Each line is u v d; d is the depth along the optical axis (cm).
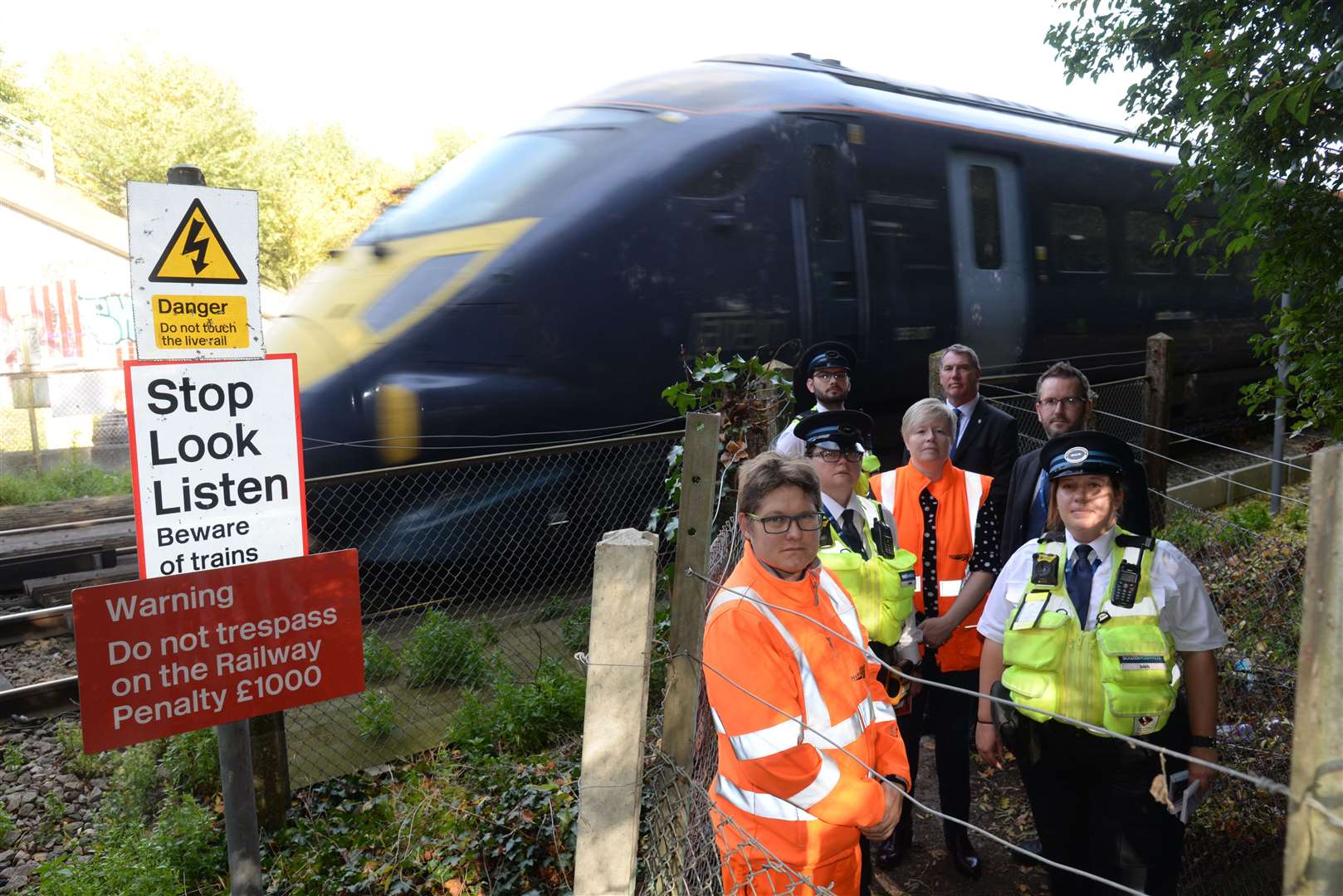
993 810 436
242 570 297
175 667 287
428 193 702
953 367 456
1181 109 449
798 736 218
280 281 3475
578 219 664
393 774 474
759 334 730
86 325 1986
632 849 195
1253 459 1284
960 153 898
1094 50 485
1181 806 272
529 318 644
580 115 725
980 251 912
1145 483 310
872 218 811
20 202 1923
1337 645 122
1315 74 381
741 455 389
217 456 297
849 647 244
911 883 378
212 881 407
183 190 285
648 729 362
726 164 723
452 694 546
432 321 633
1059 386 413
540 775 451
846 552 315
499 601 655
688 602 248
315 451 617
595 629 194
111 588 275
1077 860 295
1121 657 265
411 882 384
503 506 648
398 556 624
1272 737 386
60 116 3222
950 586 379
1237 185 437
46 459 1584
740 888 227
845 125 801
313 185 3647
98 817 461
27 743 540
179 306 288
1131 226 1102
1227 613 450
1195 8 446
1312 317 453
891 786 235
